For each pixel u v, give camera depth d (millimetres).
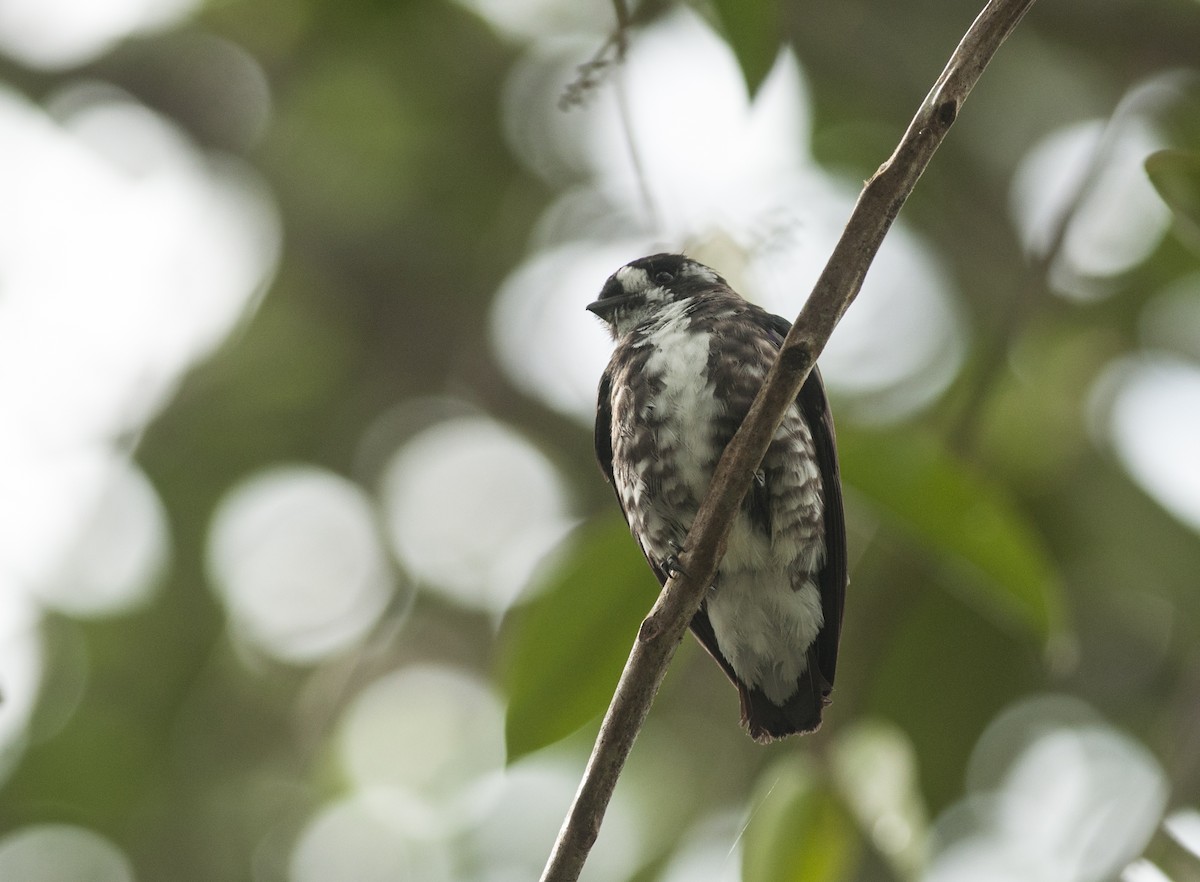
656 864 10648
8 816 11867
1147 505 9812
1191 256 10742
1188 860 7184
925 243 11914
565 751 10484
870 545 9062
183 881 11867
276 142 12984
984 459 9711
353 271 13117
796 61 11633
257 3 12695
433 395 13289
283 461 12945
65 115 12789
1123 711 10406
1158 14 10711
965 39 4961
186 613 12359
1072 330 10797
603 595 6605
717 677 11359
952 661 8719
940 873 10211
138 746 12109
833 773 6711
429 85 12602
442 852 11914
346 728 12453
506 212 12922
